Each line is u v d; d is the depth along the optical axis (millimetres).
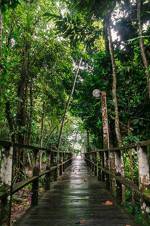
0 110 8727
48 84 12336
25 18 8852
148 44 8094
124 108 9766
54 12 9969
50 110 14328
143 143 3352
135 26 8250
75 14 7992
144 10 7199
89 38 9102
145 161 3535
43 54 11016
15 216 6133
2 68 7305
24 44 9992
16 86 10141
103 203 6285
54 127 18359
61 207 5887
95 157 13508
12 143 3764
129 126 9281
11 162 3748
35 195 6129
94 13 7395
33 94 12680
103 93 9523
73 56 12898
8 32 8891
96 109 11938
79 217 4988
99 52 11000
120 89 9734
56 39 11078
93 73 11570
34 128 13773
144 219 3447
